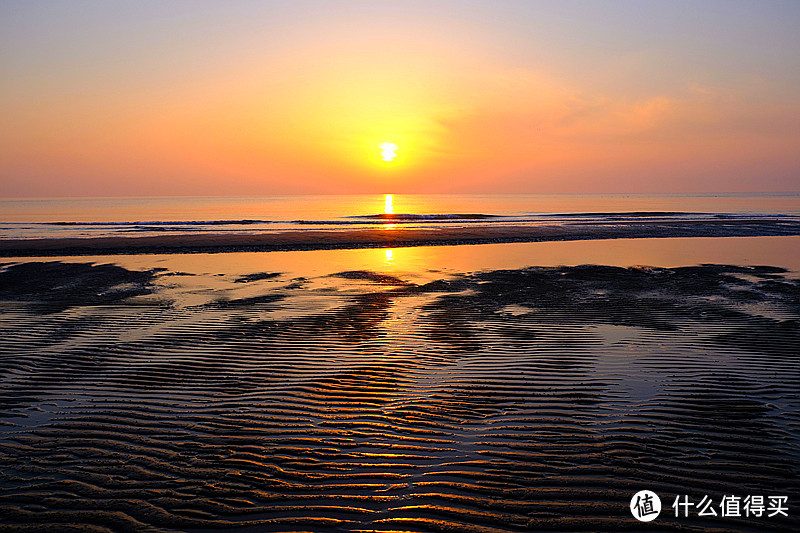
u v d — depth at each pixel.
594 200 143.75
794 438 4.97
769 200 121.25
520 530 3.64
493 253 22.28
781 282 14.11
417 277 15.81
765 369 7.05
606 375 6.90
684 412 5.63
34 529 3.66
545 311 10.97
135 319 10.30
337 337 8.95
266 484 4.23
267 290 13.66
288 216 57.84
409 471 4.44
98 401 6.04
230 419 5.53
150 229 35.97
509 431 5.21
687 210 67.56
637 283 14.37
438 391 6.37
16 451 4.80
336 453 4.77
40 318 10.41
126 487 4.19
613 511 3.84
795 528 3.64
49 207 92.31
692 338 8.70
